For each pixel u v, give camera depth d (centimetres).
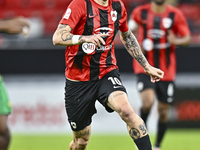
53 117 2802
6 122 1305
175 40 2141
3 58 2783
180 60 2764
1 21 1236
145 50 2177
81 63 1316
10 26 1227
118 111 1246
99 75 1335
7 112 1314
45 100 2800
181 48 2753
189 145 2350
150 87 2052
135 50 1398
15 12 4053
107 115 2806
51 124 2802
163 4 2186
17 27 1234
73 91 1357
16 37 2961
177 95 2803
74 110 1373
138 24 2227
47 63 2792
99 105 2809
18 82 2792
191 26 3478
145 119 2094
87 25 1260
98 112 2808
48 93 2800
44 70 2794
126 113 1222
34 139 2570
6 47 2886
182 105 2808
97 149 2216
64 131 2802
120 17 1327
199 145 2350
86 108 1362
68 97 1380
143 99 2048
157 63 2167
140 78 2083
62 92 2803
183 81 2791
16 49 2788
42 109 2802
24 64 2788
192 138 2584
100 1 1274
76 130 1410
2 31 1236
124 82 2769
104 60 1334
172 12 2186
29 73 2792
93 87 1337
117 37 3055
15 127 2802
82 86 1339
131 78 2764
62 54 2794
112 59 1373
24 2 4194
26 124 2800
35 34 3641
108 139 2566
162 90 2150
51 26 3891
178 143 2416
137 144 1228
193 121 2814
